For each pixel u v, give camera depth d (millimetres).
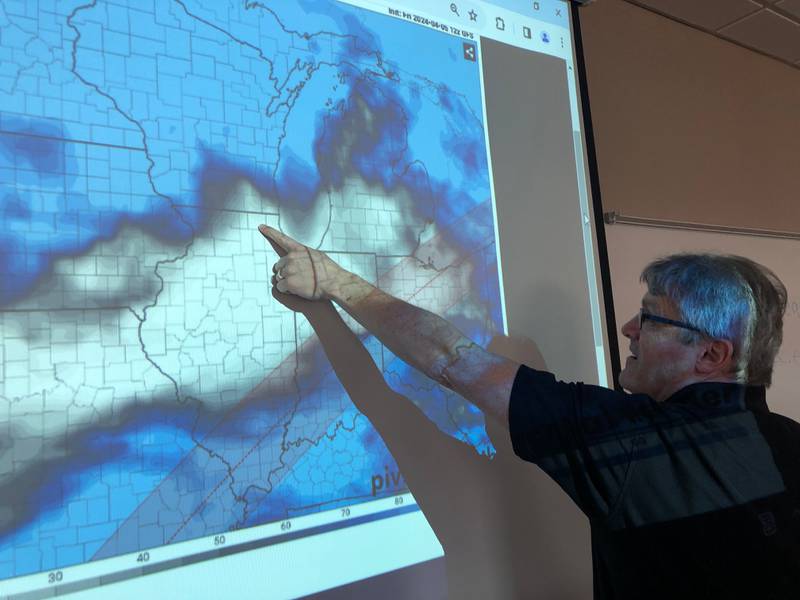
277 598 714
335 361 812
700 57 2160
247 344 737
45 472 591
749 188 2227
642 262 1815
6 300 591
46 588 578
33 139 622
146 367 662
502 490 973
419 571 845
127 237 667
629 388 873
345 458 799
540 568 1000
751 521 682
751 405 770
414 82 960
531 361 1033
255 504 714
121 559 620
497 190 1042
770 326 787
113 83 680
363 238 862
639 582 705
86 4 672
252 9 801
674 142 1990
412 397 889
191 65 739
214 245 727
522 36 1144
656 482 684
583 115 1218
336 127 858
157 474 653
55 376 607
